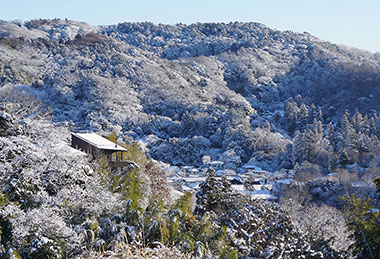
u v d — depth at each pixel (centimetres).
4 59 14938
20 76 14112
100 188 1200
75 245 848
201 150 10625
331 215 3356
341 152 7900
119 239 901
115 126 11388
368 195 5556
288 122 14275
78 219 1002
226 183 1908
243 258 1298
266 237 1580
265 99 18900
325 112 16375
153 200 1266
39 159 1142
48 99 12950
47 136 1362
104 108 12569
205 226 1195
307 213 3278
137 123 12194
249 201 1927
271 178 7275
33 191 1025
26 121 1371
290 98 18200
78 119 12056
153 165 2686
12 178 1009
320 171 7250
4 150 1088
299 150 9044
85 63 16762
